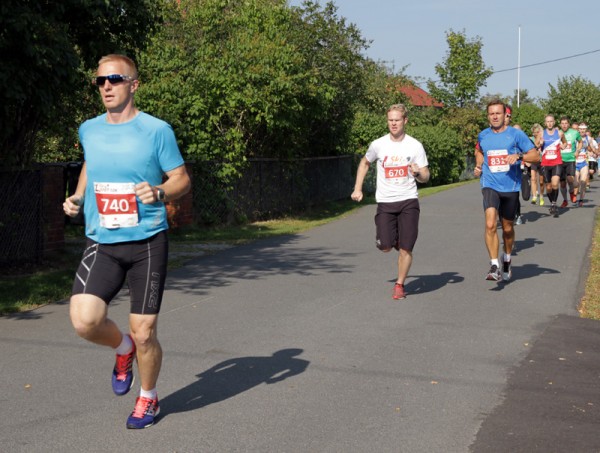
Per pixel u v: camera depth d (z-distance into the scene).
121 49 11.06
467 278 9.96
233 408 5.14
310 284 9.60
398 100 38.47
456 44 50.72
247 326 7.41
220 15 19.17
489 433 4.72
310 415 5.02
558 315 7.93
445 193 25.45
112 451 4.41
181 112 15.84
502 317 7.83
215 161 16.03
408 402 5.29
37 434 4.66
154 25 11.70
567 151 18.72
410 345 6.76
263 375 5.88
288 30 19.94
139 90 15.75
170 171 4.64
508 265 9.79
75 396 5.37
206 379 5.77
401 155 8.50
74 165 16.03
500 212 9.58
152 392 4.84
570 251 12.08
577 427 4.82
